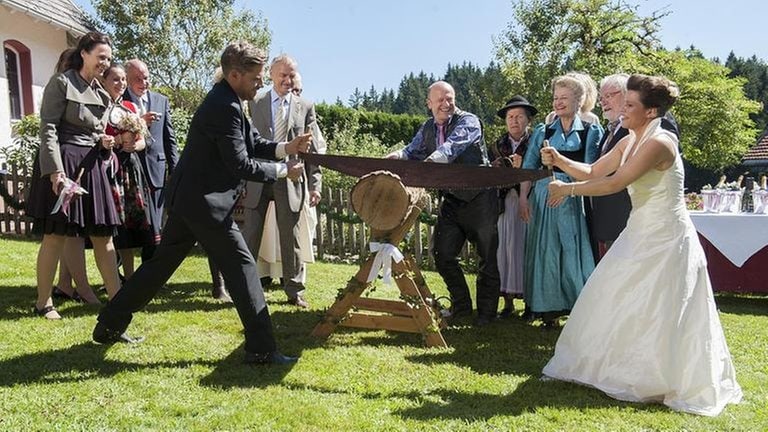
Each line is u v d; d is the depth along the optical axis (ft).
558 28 64.18
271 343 11.87
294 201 16.89
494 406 10.27
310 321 15.49
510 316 17.26
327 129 62.95
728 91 94.73
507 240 17.22
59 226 14.02
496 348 13.71
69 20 48.85
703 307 10.68
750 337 15.15
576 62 63.93
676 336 10.52
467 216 16.10
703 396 10.40
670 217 10.77
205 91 65.72
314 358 12.41
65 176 13.84
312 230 18.56
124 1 62.08
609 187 10.84
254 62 11.33
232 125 11.19
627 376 10.72
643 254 10.80
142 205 16.47
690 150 99.60
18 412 9.32
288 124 17.12
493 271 16.26
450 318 16.60
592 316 11.25
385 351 13.12
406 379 11.43
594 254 15.92
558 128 15.75
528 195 16.25
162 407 9.70
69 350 12.17
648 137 10.97
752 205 21.90
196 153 11.38
